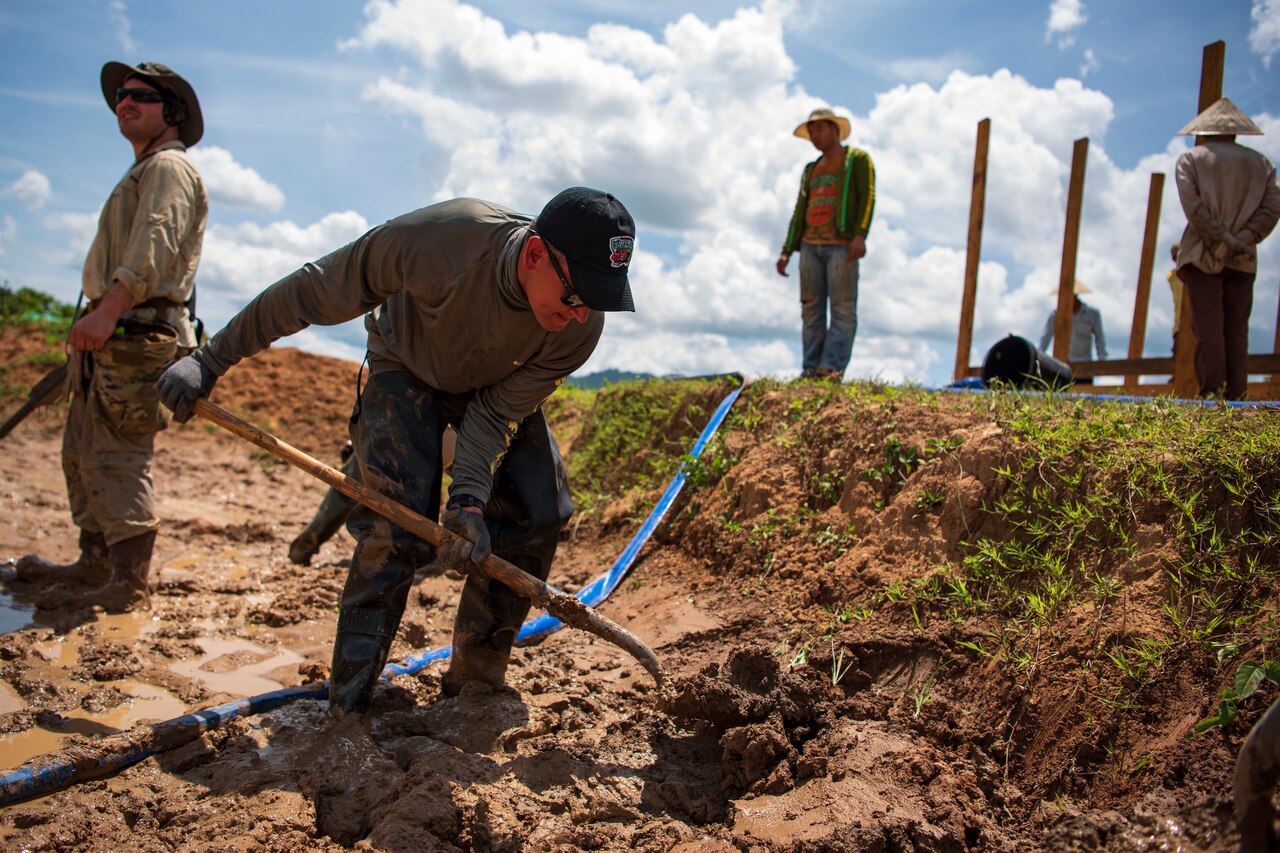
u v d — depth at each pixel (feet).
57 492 26.63
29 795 9.60
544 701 12.33
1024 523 12.43
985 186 30.37
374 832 8.95
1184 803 8.37
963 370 30.71
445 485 26.81
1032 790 9.75
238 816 9.29
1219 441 11.50
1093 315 36.14
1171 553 10.71
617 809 9.71
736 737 10.24
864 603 13.16
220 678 13.58
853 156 24.04
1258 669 8.91
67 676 13.16
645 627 15.16
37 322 51.52
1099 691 9.97
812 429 17.47
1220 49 21.13
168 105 16.10
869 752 10.09
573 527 21.70
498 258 9.93
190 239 15.69
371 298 10.68
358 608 11.18
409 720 11.64
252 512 26.76
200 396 10.87
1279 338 26.99
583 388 35.12
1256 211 18.62
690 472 19.24
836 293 24.58
